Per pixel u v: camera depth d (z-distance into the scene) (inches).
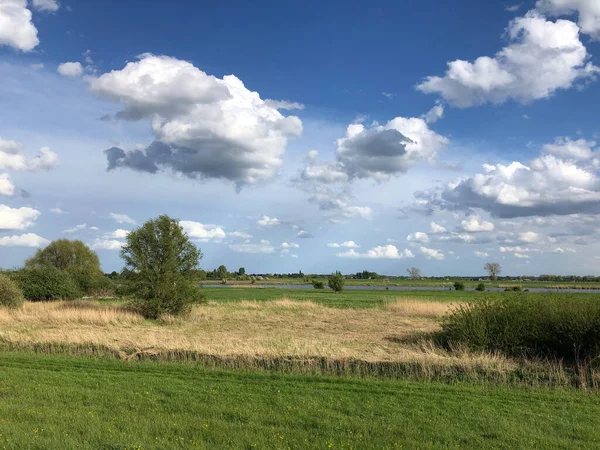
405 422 372.2
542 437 343.6
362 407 414.3
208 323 1126.4
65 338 780.6
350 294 2699.3
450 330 757.3
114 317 1129.4
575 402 447.5
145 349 685.9
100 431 333.7
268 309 1487.5
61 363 606.9
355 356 628.1
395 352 685.3
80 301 1662.2
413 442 325.7
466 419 383.6
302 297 2361.0
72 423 349.4
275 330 989.2
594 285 5275.6
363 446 318.3
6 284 1289.4
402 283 6136.8
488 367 569.0
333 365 595.8
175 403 414.9
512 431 354.9
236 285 4894.2
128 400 421.4
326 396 447.2
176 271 1250.0
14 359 632.4
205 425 349.1
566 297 732.7
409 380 538.9
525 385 520.1
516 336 689.6
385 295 2551.7
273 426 355.9
